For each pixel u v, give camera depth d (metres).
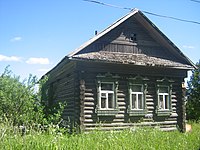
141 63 15.65
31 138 7.86
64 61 15.10
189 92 37.94
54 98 19.84
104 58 14.91
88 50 15.52
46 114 17.11
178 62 17.69
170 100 17.11
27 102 14.08
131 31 17.11
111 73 15.55
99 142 8.58
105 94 15.45
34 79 14.88
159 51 17.73
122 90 15.84
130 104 15.88
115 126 15.33
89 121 14.73
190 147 9.37
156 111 16.59
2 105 13.59
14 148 7.11
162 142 9.46
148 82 16.66
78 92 14.67
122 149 8.21
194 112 36.31
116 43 16.48
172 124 17.05
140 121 16.06
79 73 14.77
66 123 15.12
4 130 8.10
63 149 7.47
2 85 14.09
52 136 8.26
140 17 16.98
